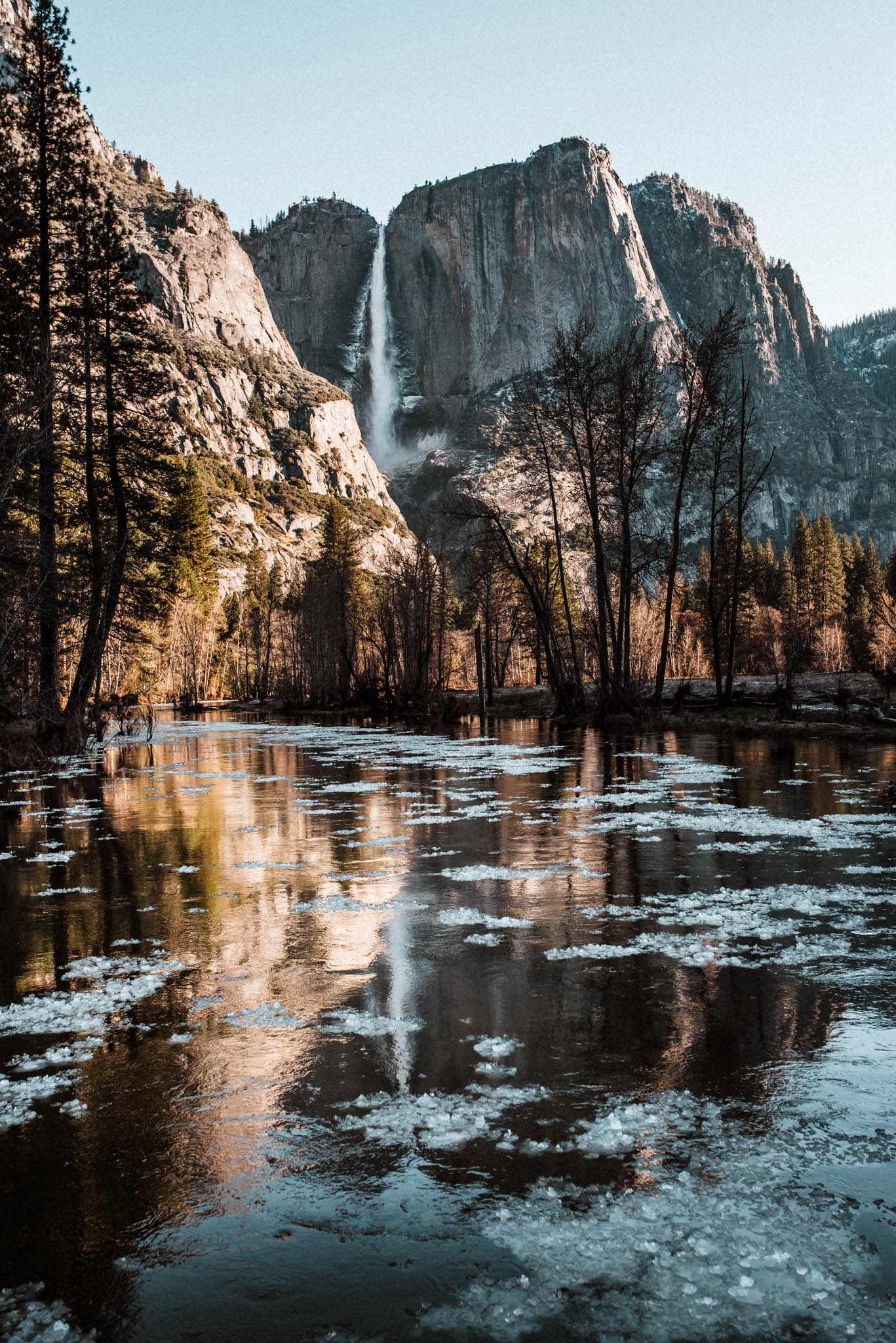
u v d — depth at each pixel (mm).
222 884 9570
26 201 32719
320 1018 5551
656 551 34781
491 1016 5473
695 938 7004
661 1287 2998
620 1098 4352
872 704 29859
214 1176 3760
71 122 33406
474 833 12250
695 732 30672
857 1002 5566
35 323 31188
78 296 34750
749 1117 4133
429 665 53469
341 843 11953
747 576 43531
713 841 10906
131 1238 3352
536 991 5910
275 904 8617
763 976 6090
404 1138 4012
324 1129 4121
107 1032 5430
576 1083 4520
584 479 35906
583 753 24359
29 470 28578
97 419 34938
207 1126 4188
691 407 33750
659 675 34312
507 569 41281
